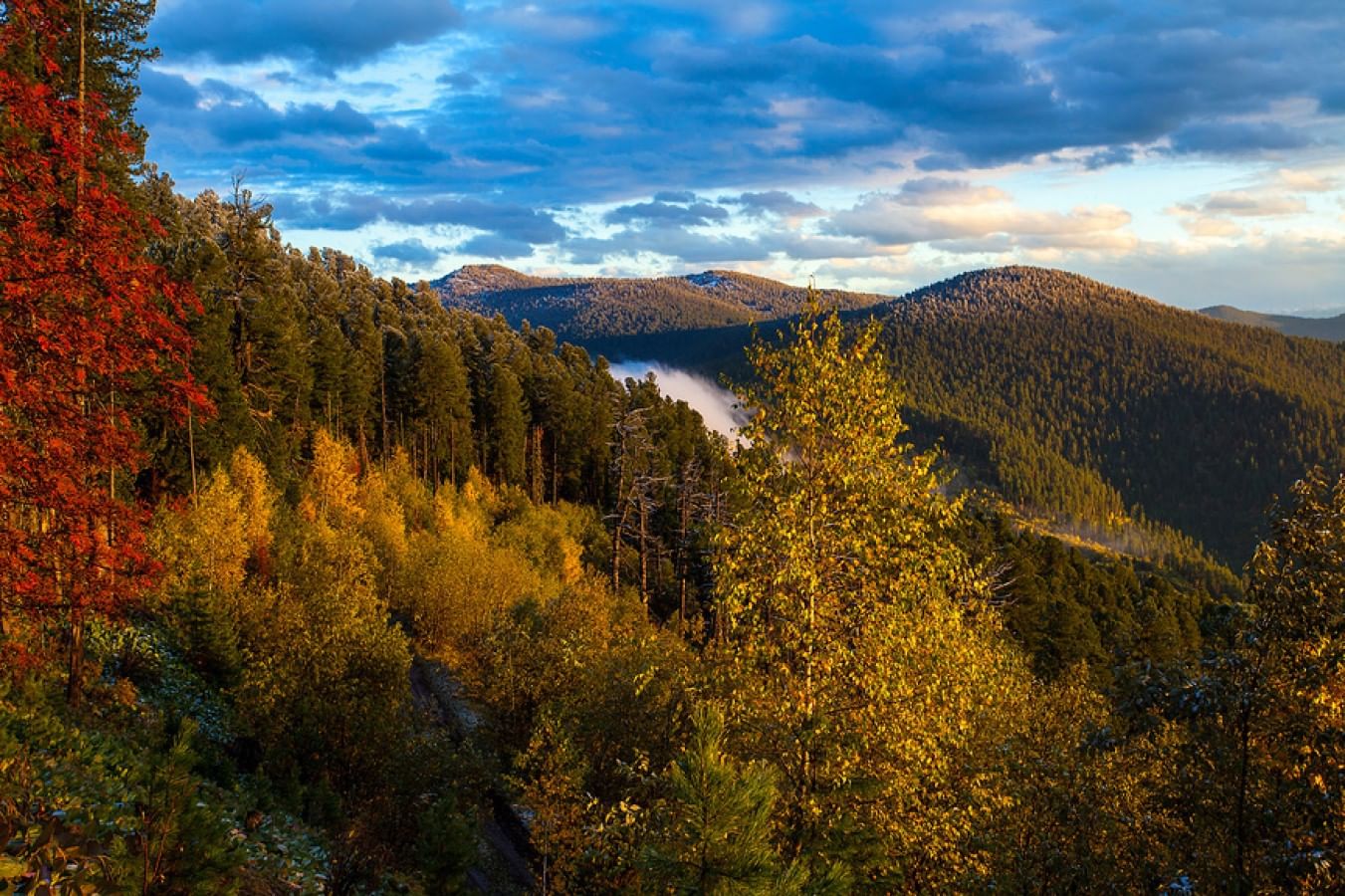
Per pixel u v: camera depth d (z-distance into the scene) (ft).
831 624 40.50
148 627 87.56
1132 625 221.25
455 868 56.54
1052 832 35.24
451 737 110.83
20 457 34.60
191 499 120.26
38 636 57.16
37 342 34.47
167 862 25.17
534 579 182.80
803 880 20.44
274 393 176.86
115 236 38.73
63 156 38.65
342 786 70.54
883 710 38.19
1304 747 29.27
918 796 40.96
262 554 126.41
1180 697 32.81
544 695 98.78
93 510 37.86
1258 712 30.83
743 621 41.47
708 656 45.62
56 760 39.50
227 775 57.26
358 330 293.64
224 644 88.22
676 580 263.29
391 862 57.36
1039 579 224.74
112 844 25.09
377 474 216.74
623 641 94.99
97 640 74.74
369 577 118.01
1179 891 28.68
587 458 341.00
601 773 72.59
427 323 427.33
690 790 20.57
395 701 81.30
